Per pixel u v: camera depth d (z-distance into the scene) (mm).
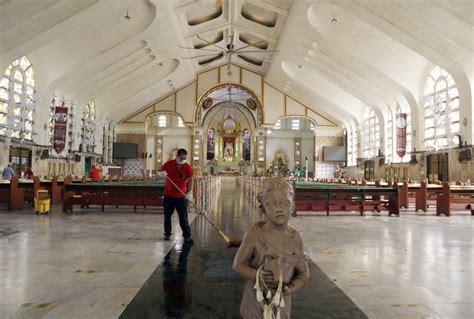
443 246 5297
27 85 17078
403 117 20000
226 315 2594
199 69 29828
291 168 38781
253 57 27328
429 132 18891
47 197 9172
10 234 6020
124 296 3025
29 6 12414
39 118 18094
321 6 15562
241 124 44344
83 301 2910
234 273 3705
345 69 20812
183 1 16531
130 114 30766
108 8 14477
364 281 3533
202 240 5547
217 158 44344
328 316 2598
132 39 17297
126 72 21438
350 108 27312
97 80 20719
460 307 2869
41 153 18156
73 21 13852
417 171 19375
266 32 20562
